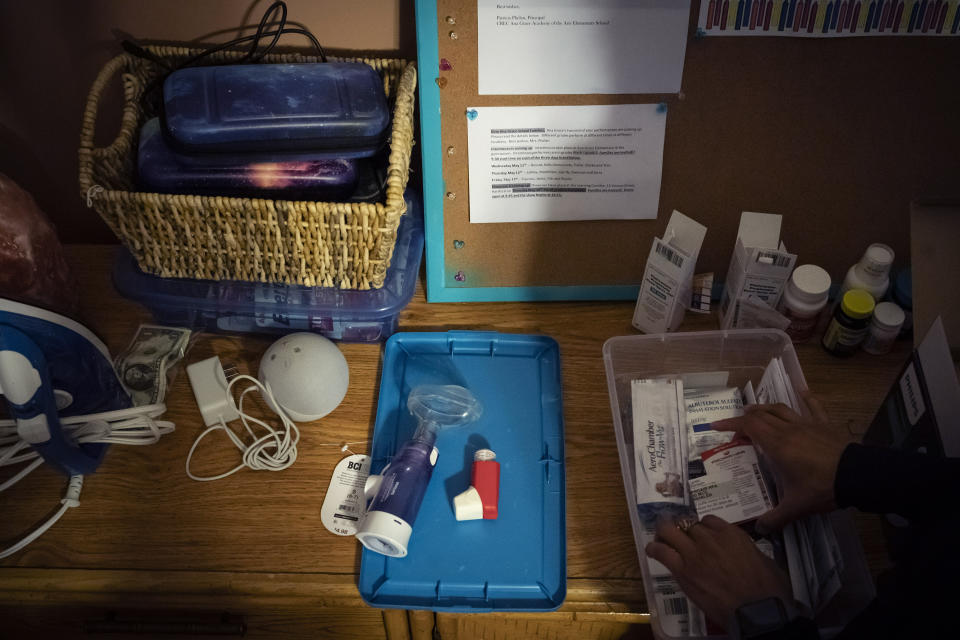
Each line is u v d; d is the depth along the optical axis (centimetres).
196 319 115
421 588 95
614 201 113
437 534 99
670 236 108
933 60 102
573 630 102
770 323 110
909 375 90
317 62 110
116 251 127
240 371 113
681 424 103
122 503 101
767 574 80
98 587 95
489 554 97
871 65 102
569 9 98
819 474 85
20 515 101
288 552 98
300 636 109
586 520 100
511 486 103
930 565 66
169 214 98
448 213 113
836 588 83
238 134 95
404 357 116
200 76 98
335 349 108
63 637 111
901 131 107
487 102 104
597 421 109
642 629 100
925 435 87
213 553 98
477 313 121
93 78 118
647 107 105
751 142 108
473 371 114
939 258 94
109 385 102
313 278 106
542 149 108
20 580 95
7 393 90
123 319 119
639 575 95
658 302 111
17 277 104
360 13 110
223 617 103
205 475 104
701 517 95
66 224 139
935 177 111
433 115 105
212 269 106
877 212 114
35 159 129
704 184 112
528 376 113
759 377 113
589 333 119
